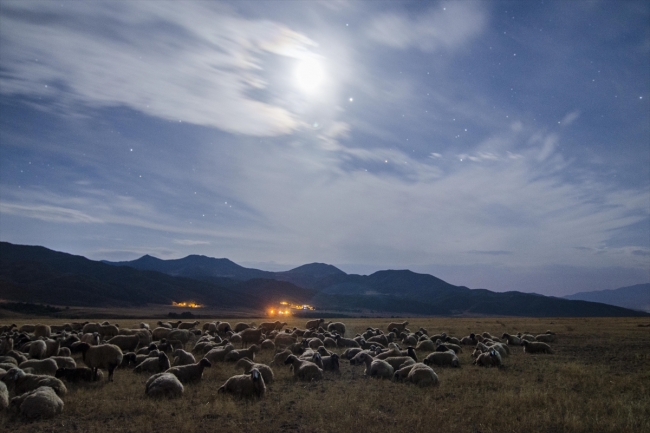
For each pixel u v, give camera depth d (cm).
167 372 1761
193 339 3428
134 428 1193
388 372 1947
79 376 1769
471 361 2416
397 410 1354
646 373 1944
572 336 3759
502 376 1889
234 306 18275
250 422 1253
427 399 1454
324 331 3991
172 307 15700
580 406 1367
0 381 1452
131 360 2178
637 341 3322
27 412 1291
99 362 1809
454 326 5328
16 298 13050
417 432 1126
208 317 11256
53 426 1225
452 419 1239
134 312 12769
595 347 3005
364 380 1883
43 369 1839
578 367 2064
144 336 3045
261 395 1545
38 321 6950
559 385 1684
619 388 1645
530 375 1922
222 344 2927
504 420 1221
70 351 2647
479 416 1269
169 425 1223
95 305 14138
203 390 1638
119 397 1531
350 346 3062
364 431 1141
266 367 1861
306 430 1173
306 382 1841
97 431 1177
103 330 3438
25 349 2580
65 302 13762
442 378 1852
